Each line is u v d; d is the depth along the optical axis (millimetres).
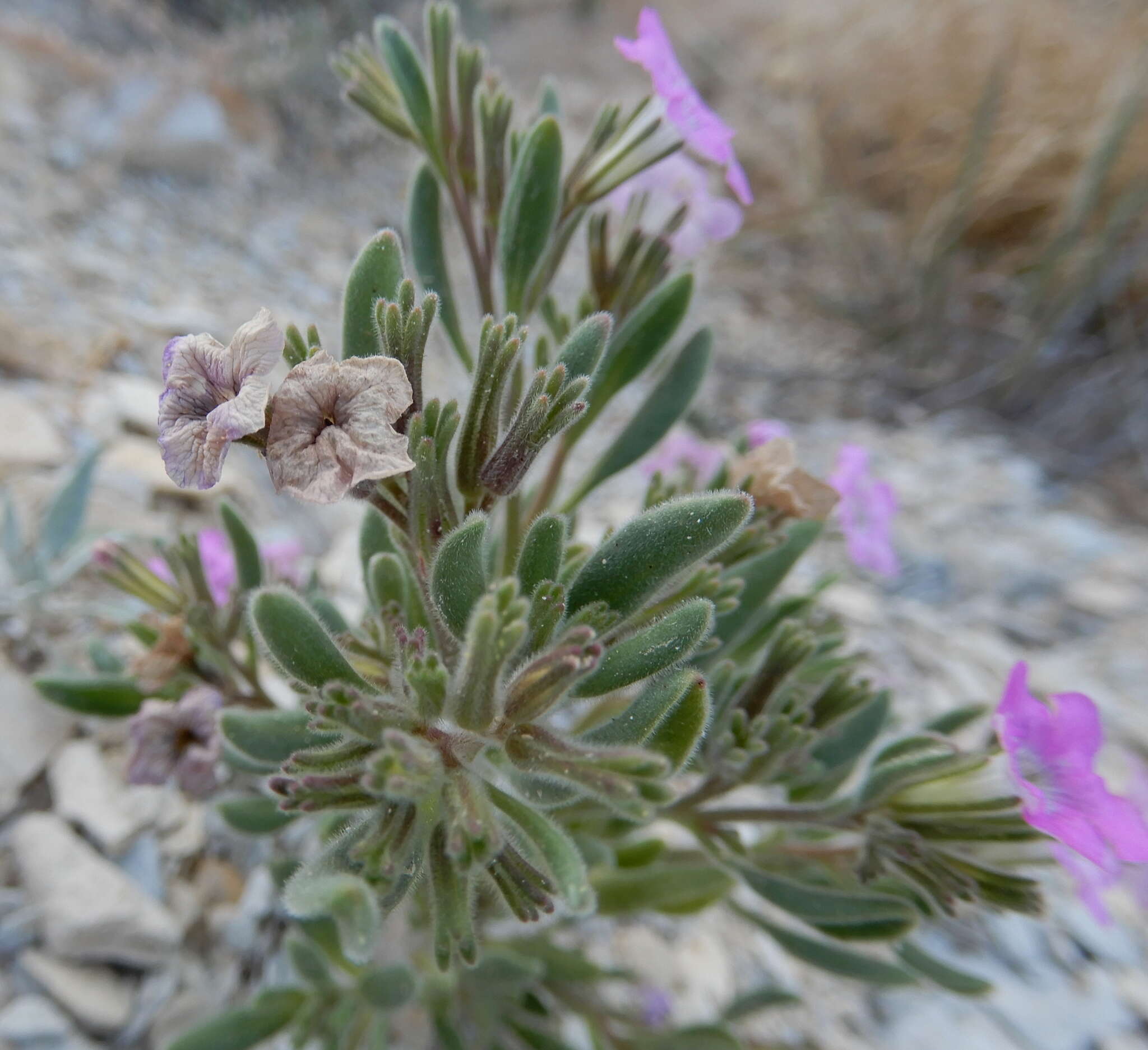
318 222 228
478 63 77
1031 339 230
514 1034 89
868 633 159
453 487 61
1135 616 173
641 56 72
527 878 50
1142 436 223
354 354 54
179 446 45
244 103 243
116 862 91
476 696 47
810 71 317
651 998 102
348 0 291
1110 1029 110
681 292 76
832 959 85
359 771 50
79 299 156
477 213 84
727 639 76
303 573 126
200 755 79
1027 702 62
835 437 218
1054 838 62
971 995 81
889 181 291
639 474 189
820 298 273
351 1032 84
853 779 99
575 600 54
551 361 76
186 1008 86
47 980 81
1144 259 243
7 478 116
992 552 185
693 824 76
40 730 96
